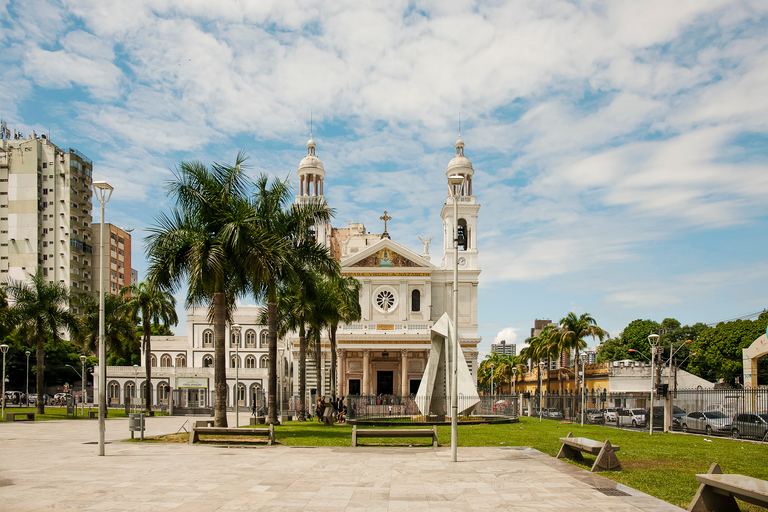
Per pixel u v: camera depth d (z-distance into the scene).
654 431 38.88
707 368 87.50
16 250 120.19
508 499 12.91
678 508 11.90
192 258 28.81
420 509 11.95
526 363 111.94
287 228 35.94
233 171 31.05
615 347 111.25
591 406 65.88
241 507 12.12
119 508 11.98
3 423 44.81
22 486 14.42
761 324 80.00
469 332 82.81
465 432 33.25
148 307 63.12
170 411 64.56
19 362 98.75
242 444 24.91
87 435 31.42
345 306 52.28
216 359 29.88
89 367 108.88
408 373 79.94
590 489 14.02
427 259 85.06
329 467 17.75
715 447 25.47
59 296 58.22
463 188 86.88
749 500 10.95
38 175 122.62
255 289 31.28
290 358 81.31
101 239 22.53
